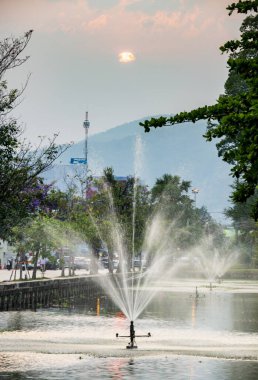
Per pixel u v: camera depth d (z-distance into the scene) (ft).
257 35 87.66
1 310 210.79
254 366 109.19
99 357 118.01
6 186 159.63
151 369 105.60
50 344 136.87
